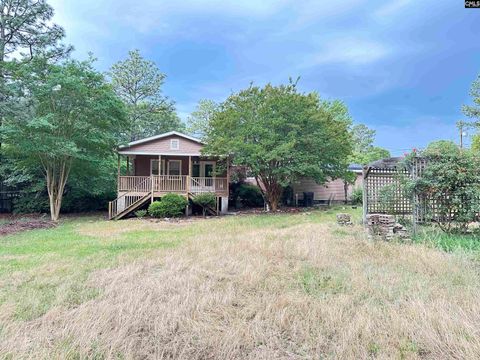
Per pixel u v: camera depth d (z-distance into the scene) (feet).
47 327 9.34
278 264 15.34
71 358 7.79
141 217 44.01
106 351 7.96
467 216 20.47
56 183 45.83
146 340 8.54
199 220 39.81
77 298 11.57
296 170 44.96
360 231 24.17
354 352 7.77
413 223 22.29
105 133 43.11
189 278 13.25
